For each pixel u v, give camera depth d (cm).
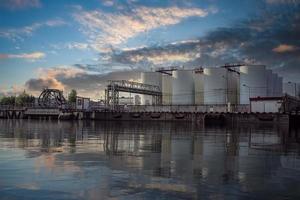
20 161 1678
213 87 12450
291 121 8488
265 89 11825
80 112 11938
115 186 1130
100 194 1022
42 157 1841
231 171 1442
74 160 1736
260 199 991
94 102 13525
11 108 14988
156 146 2541
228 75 12531
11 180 1212
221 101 12325
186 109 11688
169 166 1562
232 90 12688
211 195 1027
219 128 6191
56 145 2564
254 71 11831
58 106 13925
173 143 2817
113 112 11250
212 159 1817
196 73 13300
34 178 1250
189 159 1811
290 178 1297
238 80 12512
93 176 1298
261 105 9169
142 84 12875
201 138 3450
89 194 1020
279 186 1157
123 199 969
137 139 3256
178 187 1126
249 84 11844
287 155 2022
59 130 4881
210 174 1366
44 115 13462
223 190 1091
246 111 10194
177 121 10231
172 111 11119
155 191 1066
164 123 9081
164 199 974
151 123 9044
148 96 13988
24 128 5384
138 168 1498
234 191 1080
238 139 3334
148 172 1397
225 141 3070
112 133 4262
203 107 11500
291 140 3241
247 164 1647
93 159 1778
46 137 3416
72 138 3316
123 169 1466
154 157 1883
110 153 2061
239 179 1270
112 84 11725
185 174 1359
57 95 14812
